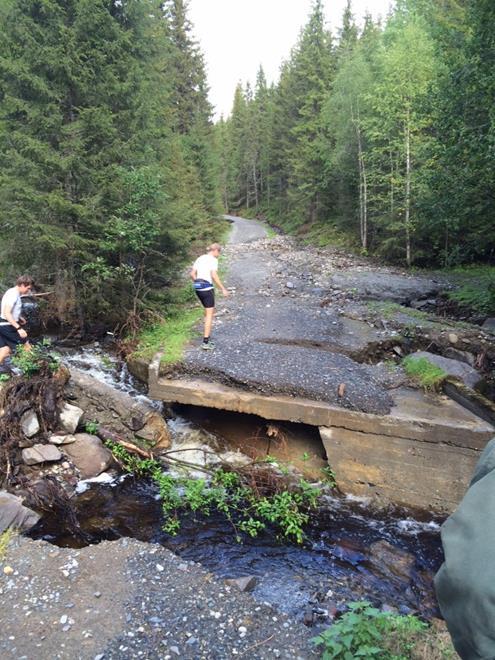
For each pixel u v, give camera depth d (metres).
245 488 6.09
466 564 1.34
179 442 7.20
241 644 3.47
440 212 10.97
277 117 41.78
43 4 8.92
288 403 6.51
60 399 6.74
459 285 13.89
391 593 4.46
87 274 9.84
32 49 8.89
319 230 29.11
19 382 6.62
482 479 1.50
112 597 3.85
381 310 10.83
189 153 25.47
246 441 7.16
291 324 9.85
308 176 29.95
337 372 7.33
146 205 10.13
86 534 5.11
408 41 17.44
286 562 4.87
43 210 9.16
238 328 9.60
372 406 6.29
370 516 5.79
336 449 6.25
